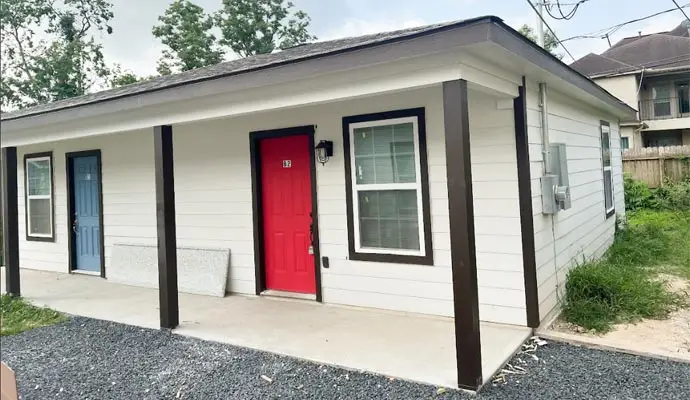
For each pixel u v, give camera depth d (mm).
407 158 4832
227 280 6203
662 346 3791
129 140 7121
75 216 8008
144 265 6930
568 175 5582
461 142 3191
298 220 5715
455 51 3193
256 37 27578
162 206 4840
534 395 3072
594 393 3064
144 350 4242
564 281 5137
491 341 3982
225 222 6199
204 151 6309
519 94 4266
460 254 3184
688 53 24703
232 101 4410
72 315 5473
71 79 21719
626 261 6949
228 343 4285
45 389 3510
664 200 13164
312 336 4336
